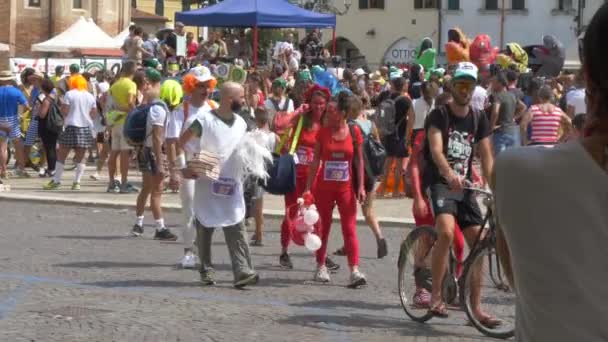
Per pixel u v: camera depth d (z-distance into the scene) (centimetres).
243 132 1355
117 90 2494
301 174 1570
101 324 1155
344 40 10344
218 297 1328
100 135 3022
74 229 1984
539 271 361
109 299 1304
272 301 1308
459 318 1209
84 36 5753
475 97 2325
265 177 1388
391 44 10075
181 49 3662
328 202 1417
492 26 9756
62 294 1334
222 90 1335
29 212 2255
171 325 1156
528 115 1998
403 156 2464
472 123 1111
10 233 1922
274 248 1780
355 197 1412
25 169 3114
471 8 9788
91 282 1424
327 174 1402
